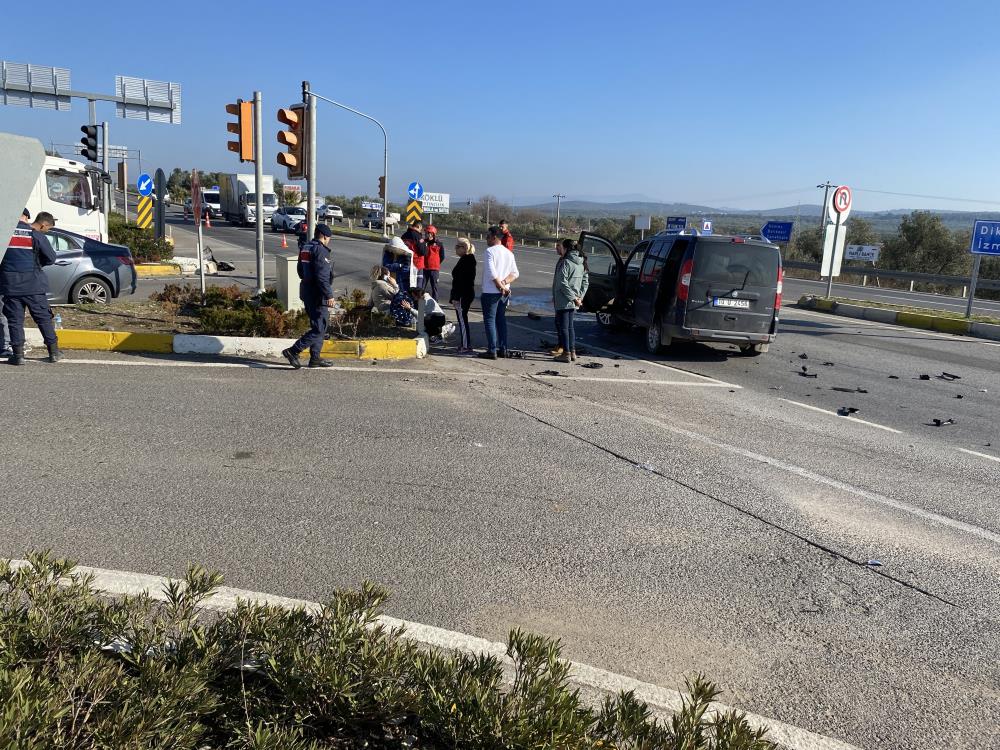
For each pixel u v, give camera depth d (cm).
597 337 1319
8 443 589
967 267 4322
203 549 427
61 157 1738
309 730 251
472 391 849
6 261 834
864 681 340
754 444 701
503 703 237
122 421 664
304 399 774
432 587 400
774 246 1112
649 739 234
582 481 577
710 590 416
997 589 434
